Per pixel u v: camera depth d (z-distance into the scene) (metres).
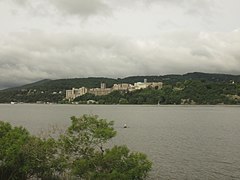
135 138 87.25
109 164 32.16
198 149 70.19
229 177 48.44
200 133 99.25
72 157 35.22
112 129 33.78
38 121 145.88
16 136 38.44
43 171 37.84
